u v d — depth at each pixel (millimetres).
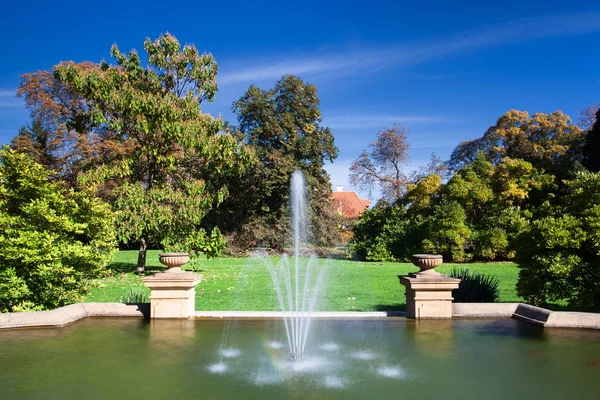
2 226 6867
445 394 3814
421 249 22734
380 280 13812
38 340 5633
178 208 14781
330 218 29375
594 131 26938
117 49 14992
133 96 14156
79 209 7715
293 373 4383
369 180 39688
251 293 10891
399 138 38312
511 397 3738
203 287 11984
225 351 5164
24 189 7297
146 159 16281
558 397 3738
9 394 3768
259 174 27766
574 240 6961
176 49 15711
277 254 27984
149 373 4359
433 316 7016
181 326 6461
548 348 5277
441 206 23156
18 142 27672
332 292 11141
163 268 17203
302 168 28688
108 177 15062
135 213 14258
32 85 28000
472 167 27641
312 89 30219
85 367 4527
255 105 29078
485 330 6203
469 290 8398
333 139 30625
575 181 7891
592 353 5062
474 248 22375
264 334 5996
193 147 15141
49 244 6703
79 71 14570
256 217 28938
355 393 3846
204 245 14977
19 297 6867
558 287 7332
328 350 5223
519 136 34125
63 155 28219
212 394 3803
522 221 8414
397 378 4227
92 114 14664
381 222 26016
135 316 7109
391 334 5984
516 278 13969
